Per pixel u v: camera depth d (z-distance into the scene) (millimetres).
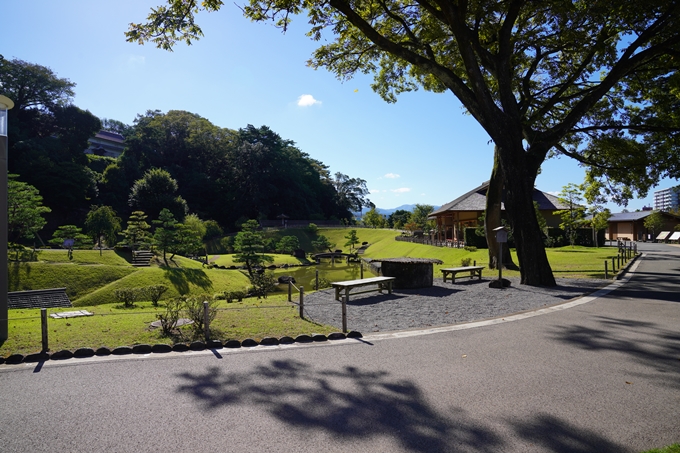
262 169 81062
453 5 13586
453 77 14633
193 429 4109
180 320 9117
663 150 18453
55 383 5387
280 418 4352
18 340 7227
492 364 6070
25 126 60000
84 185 57312
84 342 7148
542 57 18156
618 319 9125
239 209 77000
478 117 14836
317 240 67438
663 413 4426
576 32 15062
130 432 4051
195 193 76562
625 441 3842
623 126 17094
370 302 12109
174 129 81438
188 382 5402
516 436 3947
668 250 34844
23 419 4344
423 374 5664
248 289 20609
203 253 52375
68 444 3820
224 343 7164
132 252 35469
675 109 17703
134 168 69562
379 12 16141
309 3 12688
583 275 18375
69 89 64062
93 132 65062
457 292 14000
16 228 32781
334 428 4129
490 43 17156
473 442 3844
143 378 5562
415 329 8414
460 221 43781
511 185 15164
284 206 83875
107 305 15148
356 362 6211
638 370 5773
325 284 20328
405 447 3760
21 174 52688
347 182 112062
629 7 13703
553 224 43781
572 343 7191
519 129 15039
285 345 7227
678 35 14195
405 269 15195
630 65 14805
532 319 9266
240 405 4676
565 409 4535
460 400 4789
